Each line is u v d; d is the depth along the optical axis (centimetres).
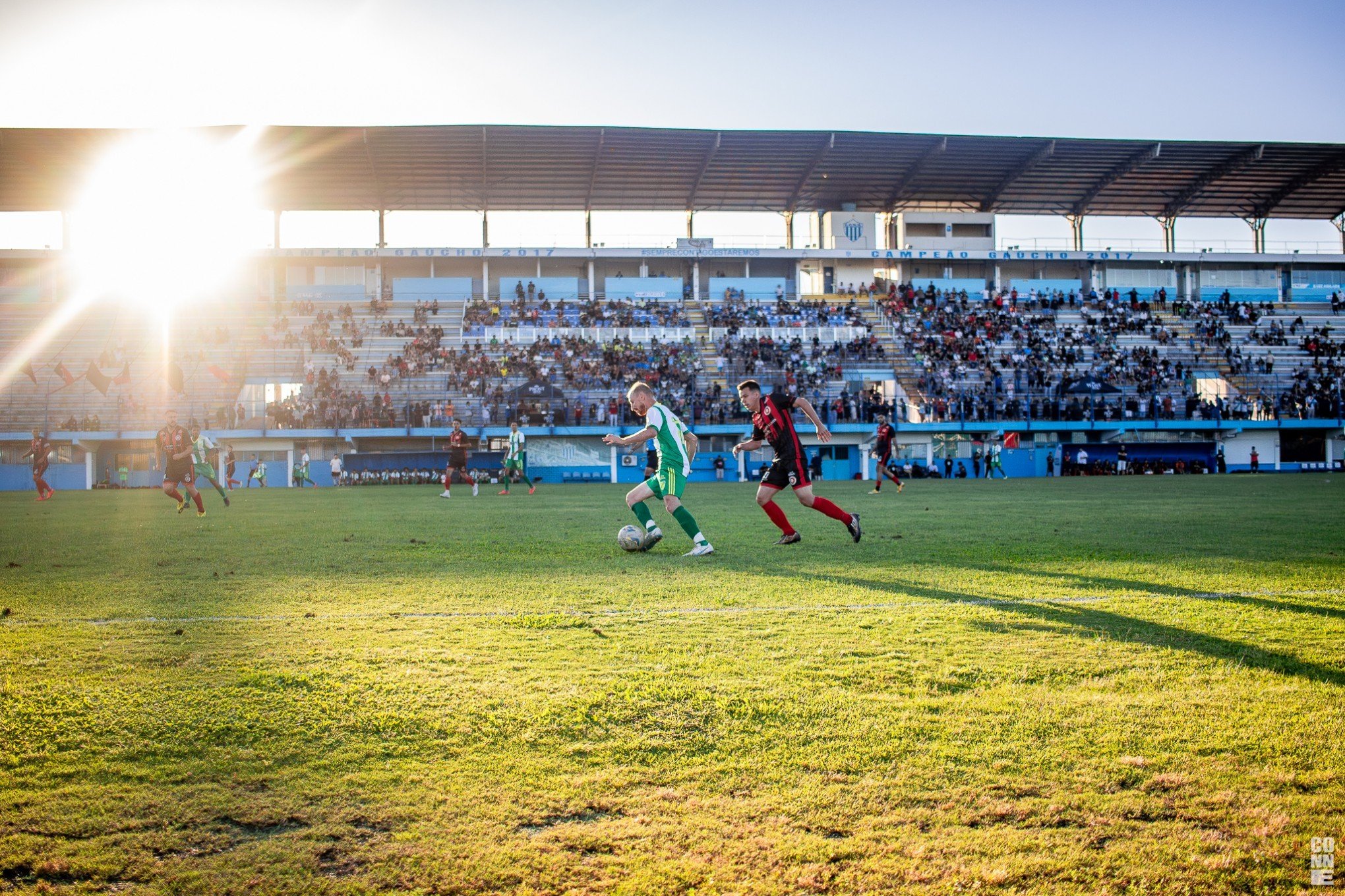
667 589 688
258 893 240
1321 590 664
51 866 251
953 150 4747
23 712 375
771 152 4662
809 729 350
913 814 279
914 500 2048
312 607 622
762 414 997
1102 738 337
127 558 923
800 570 793
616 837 267
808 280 5269
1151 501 1892
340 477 3866
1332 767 310
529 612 596
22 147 4275
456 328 4616
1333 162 5000
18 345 4238
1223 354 4856
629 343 4541
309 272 4831
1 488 3812
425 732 351
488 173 4719
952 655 464
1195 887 238
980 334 4853
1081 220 5456
